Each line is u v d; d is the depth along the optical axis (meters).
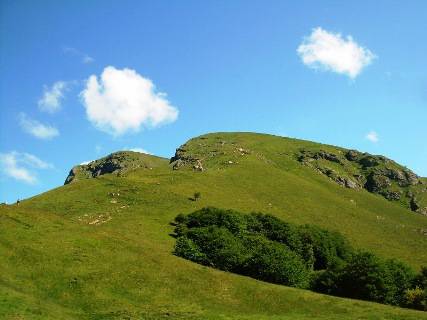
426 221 190.88
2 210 65.12
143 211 102.50
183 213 104.94
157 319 45.84
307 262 95.88
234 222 94.38
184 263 63.31
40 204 108.19
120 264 57.22
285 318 49.53
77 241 60.62
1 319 37.69
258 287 58.75
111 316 45.47
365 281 66.56
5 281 47.31
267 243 81.88
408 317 50.62
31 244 56.78
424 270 72.19
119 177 137.62
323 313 52.06
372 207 191.50
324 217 145.50
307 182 188.50
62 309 45.03
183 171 164.38
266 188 159.50
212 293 54.97
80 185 127.69
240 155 199.88
